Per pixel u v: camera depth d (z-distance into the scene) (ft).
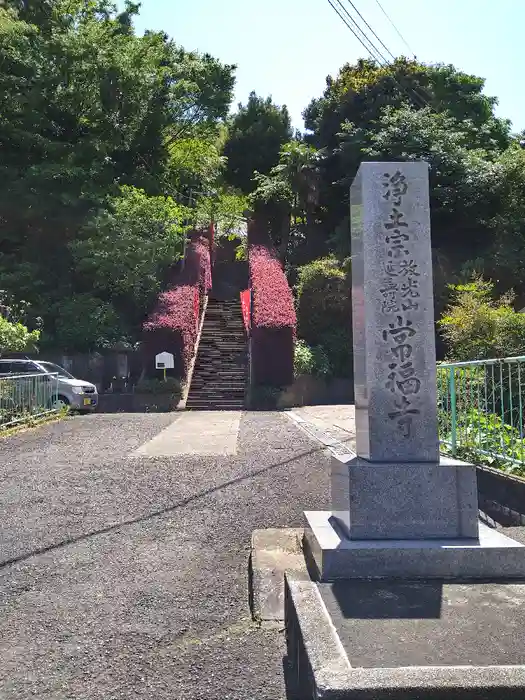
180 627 11.64
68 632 11.46
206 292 92.58
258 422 45.52
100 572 14.58
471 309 44.16
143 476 24.85
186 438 36.01
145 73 74.13
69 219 67.41
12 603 12.84
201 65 86.58
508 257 69.41
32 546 16.49
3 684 9.66
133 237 66.18
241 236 119.14
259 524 18.24
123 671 10.01
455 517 12.66
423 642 9.00
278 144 126.52
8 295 63.98
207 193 95.66
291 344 65.00
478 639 9.09
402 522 12.59
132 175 78.54
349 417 49.85
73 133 72.38
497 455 21.17
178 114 87.76
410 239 13.78
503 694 7.65
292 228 102.47
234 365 71.67
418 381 13.42
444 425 25.82
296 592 10.62
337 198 94.63
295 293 81.00
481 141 92.73
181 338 65.36
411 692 7.63
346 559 11.84
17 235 70.95
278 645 10.89
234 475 24.85
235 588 13.55
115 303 73.10
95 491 22.49
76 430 40.63
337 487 13.89
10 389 40.55
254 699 9.12
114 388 66.59
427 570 11.85
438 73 96.63
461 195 73.72
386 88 91.61
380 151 78.13
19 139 67.10
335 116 95.45
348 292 75.51
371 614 10.04
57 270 71.56
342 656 8.49
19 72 67.05
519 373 20.51
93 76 70.54
